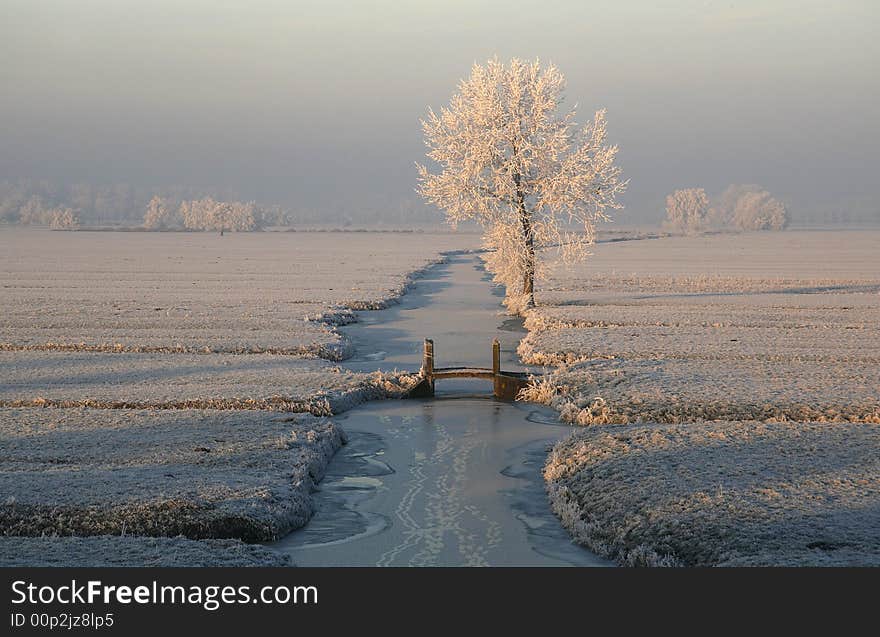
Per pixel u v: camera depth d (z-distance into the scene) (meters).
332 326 54.97
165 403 31.64
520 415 32.38
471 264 132.75
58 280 92.88
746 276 98.81
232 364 40.84
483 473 24.92
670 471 22.38
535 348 44.81
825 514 18.81
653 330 51.53
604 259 139.38
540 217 64.38
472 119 64.25
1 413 29.95
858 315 60.00
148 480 21.80
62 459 24.11
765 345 45.78
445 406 34.09
